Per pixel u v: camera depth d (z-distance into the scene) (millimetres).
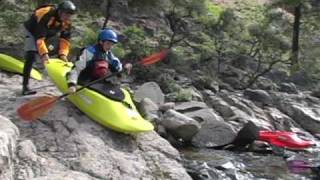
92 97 7820
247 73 18828
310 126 14273
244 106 14242
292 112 14844
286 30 20188
